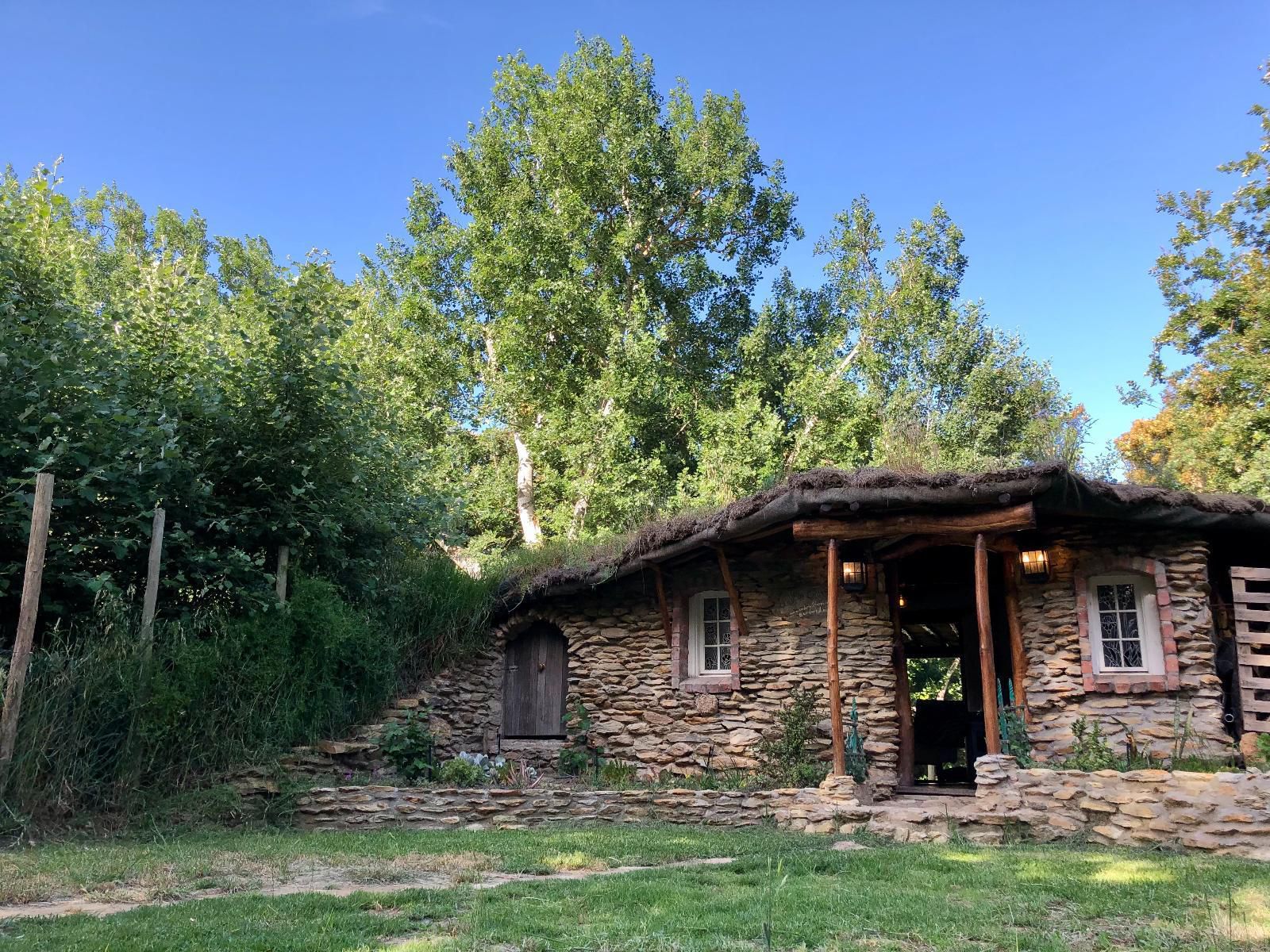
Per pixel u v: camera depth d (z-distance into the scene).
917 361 25.42
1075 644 10.12
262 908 5.14
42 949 4.21
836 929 4.77
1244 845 7.16
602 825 9.23
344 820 9.15
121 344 9.96
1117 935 4.70
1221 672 10.20
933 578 12.52
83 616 9.08
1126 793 7.83
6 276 9.05
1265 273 18.83
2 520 8.33
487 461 26.75
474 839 8.02
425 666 12.69
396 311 26.27
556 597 13.30
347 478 11.39
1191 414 19.77
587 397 23.19
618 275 25.80
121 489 9.09
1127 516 9.59
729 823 9.27
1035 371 25.28
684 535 11.37
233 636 9.72
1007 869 6.50
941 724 14.52
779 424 22.69
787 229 28.58
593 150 25.45
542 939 4.50
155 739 8.71
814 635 11.22
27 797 7.75
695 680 11.97
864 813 8.67
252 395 10.56
